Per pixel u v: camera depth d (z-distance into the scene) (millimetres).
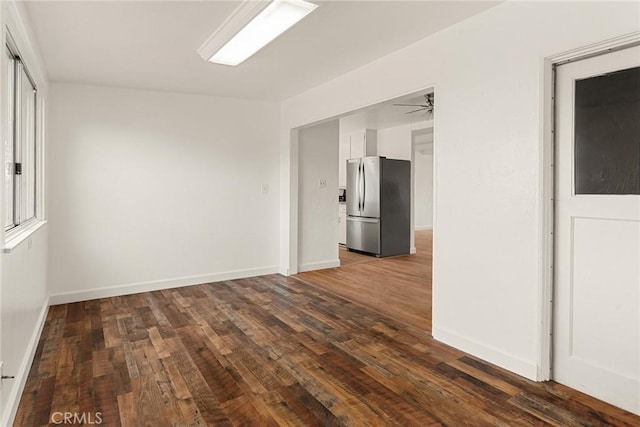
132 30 2779
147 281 4430
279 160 5270
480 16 2570
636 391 1990
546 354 2320
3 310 1787
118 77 3873
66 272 3998
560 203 2283
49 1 2322
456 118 2752
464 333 2758
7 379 1887
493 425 1910
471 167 2662
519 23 2350
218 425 1915
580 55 2139
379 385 2299
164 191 4504
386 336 3053
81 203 4059
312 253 5523
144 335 3068
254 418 1972
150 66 3557
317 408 2062
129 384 2305
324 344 2898
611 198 2070
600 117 2109
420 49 3012
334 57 3379
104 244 4184
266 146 5160
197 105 4664
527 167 2334
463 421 1946
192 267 4699
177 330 3180
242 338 3012
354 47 3145
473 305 2686
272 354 2725
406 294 4273
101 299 4094
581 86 2184
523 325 2389
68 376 2395
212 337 3029
